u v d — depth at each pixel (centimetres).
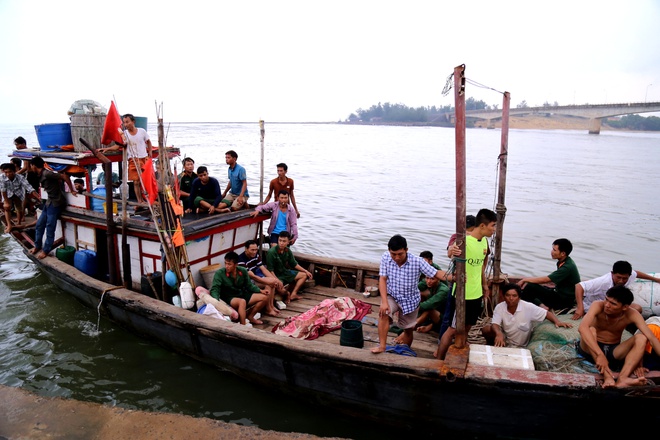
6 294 897
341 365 507
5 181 985
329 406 551
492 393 458
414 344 616
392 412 512
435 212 1767
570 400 445
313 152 4784
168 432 423
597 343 468
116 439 414
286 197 813
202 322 598
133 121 788
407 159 4088
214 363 629
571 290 635
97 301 743
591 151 5372
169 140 6981
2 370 645
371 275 791
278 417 555
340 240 1372
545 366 493
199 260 737
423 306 643
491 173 3059
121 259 764
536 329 543
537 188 2414
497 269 664
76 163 763
